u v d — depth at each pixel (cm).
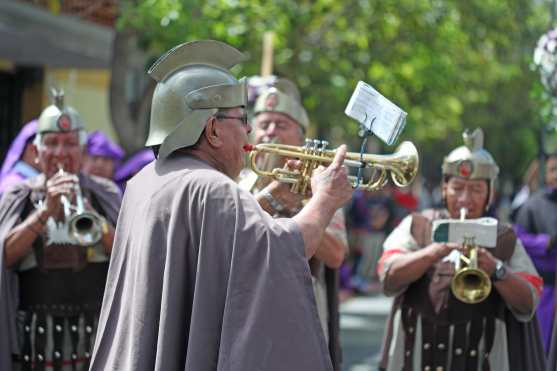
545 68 1050
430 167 4266
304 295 507
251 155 620
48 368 802
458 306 777
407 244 805
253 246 502
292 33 1812
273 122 824
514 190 4244
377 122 608
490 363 778
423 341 784
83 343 809
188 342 502
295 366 496
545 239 1063
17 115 2070
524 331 784
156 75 566
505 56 2597
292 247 509
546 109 1146
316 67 1850
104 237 811
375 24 1931
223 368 491
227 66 575
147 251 523
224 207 510
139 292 521
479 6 2166
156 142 554
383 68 1934
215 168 552
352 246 2569
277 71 1848
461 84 2322
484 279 750
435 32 2008
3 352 789
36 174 887
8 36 1650
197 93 546
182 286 514
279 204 650
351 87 1930
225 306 498
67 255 805
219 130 550
